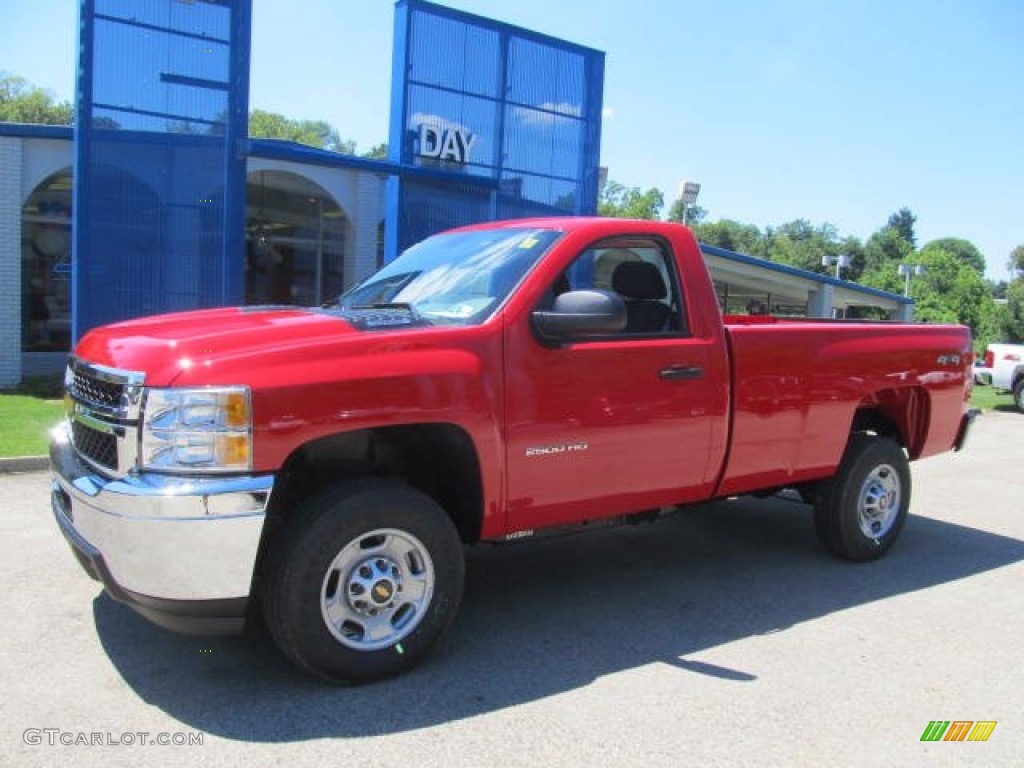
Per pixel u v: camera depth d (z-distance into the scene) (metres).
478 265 4.60
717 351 4.88
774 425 5.21
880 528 6.08
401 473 4.36
